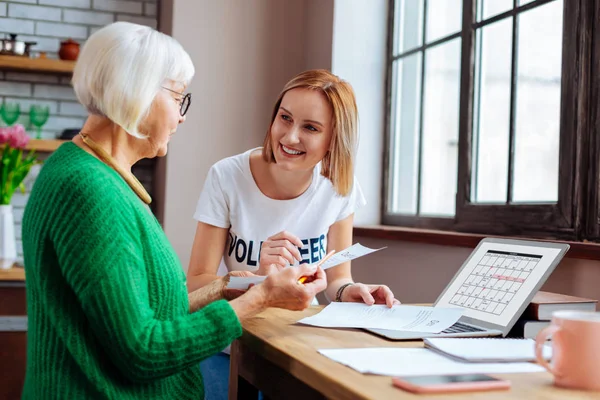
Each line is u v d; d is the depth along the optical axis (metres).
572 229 2.04
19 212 3.74
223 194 1.94
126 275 1.11
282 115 1.81
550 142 2.18
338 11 3.17
